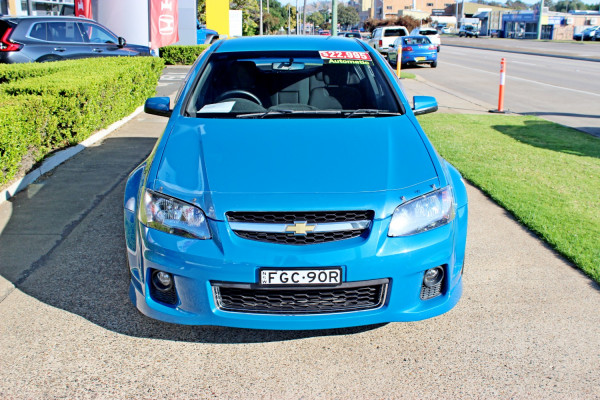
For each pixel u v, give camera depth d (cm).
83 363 285
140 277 299
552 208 524
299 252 271
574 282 378
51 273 385
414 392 265
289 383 271
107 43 1291
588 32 6109
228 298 283
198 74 413
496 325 324
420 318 290
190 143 327
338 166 303
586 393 263
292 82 414
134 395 262
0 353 292
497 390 266
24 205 523
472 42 5862
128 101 962
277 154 312
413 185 294
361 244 273
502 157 731
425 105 427
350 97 403
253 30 5981
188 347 302
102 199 542
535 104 1295
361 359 292
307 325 279
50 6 2211
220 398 260
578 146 810
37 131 598
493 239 456
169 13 1897
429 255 285
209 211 277
